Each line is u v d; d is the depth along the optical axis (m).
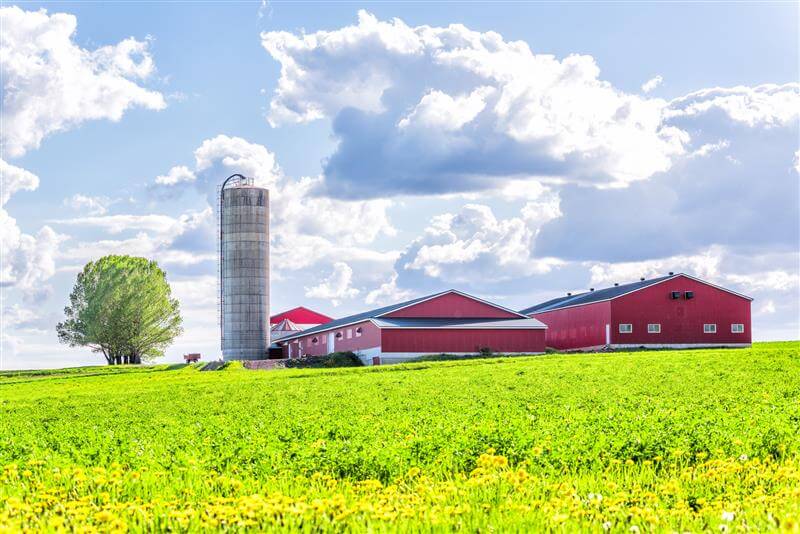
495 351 83.06
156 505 12.34
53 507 12.55
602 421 22.33
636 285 89.12
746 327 87.62
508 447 17.39
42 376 85.12
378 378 54.94
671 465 15.88
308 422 26.58
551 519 10.53
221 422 28.88
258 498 10.89
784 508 11.11
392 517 10.62
